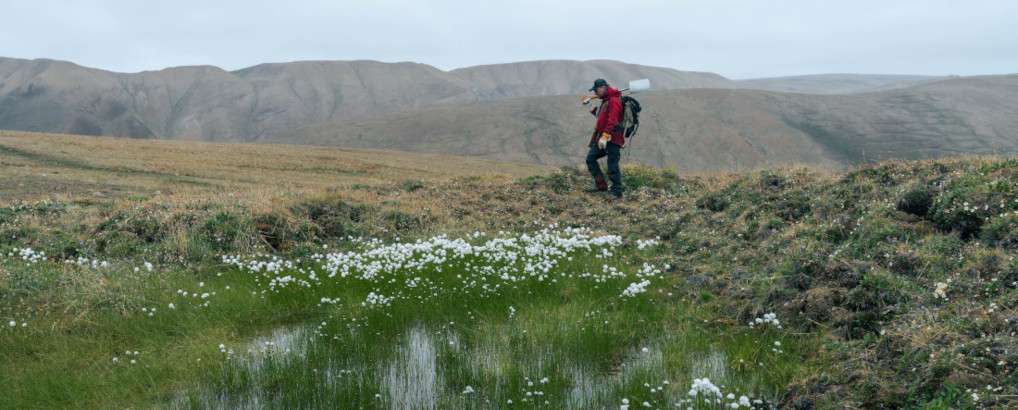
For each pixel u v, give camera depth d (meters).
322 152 67.62
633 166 15.70
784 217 9.69
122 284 7.41
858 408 4.19
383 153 82.19
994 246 6.48
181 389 5.03
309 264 9.54
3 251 9.09
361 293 7.68
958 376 4.07
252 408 4.71
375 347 5.89
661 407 4.50
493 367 5.36
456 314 6.87
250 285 7.98
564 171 15.94
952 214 7.34
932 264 6.35
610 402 4.70
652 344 5.96
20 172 25.23
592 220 12.55
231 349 5.73
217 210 11.03
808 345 5.49
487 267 8.32
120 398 4.84
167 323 6.53
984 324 4.72
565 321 6.35
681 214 11.46
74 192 20.20
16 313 6.48
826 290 6.12
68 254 9.45
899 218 7.87
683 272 8.48
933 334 4.75
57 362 5.48
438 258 9.11
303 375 5.16
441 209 13.39
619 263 9.01
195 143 59.34
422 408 4.65
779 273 7.03
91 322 6.38
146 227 10.51
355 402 4.71
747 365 5.18
